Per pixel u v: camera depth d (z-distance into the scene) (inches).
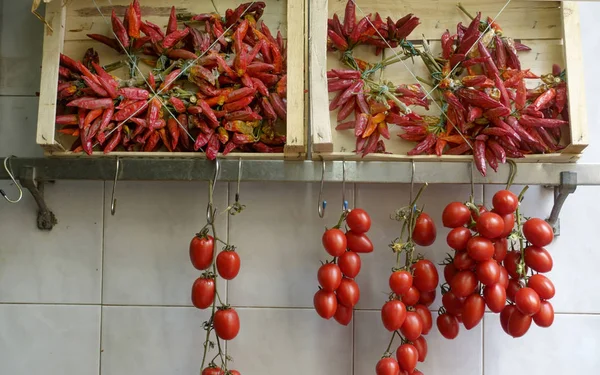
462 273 36.0
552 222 41.6
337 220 42.1
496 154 36.7
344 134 38.5
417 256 39.2
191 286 42.0
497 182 38.6
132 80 38.2
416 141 38.7
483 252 34.5
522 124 37.5
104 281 42.1
